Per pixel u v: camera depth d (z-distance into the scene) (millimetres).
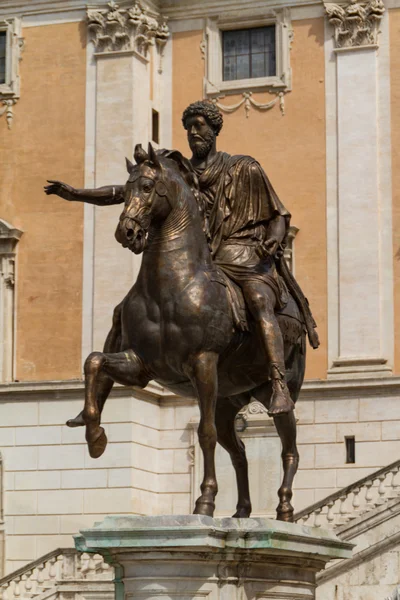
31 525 58219
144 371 20000
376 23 59031
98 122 60250
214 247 20734
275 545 18906
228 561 18859
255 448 56344
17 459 58781
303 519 48594
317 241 58594
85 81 60719
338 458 56406
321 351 57688
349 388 56625
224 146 60344
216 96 60812
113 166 59875
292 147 59531
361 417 56438
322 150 59125
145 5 60875
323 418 56781
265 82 60094
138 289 20141
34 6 61688
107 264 59250
